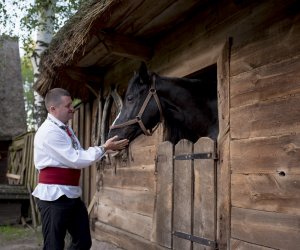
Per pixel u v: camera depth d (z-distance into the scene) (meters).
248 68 3.11
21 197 9.07
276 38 2.85
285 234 2.61
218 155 3.37
